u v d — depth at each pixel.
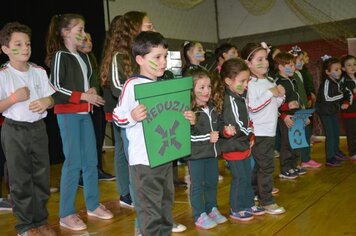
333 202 3.20
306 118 3.96
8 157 2.53
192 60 4.23
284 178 4.15
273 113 3.13
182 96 2.11
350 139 5.06
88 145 3.08
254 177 3.37
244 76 2.84
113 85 2.74
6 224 3.12
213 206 2.95
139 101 1.94
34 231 2.58
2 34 2.50
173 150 2.09
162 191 2.10
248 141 2.92
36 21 6.16
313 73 7.70
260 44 3.38
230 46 4.42
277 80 4.12
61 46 3.02
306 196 3.43
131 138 2.10
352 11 7.13
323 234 2.53
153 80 2.11
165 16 7.73
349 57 4.98
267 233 2.61
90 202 3.14
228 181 4.18
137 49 2.08
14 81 2.52
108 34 3.02
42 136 2.62
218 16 8.87
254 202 3.05
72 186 2.95
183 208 3.28
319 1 7.34
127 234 2.73
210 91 2.82
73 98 2.88
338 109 4.84
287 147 4.12
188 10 8.15
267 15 8.23
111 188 4.19
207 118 2.79
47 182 2.67
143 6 7.43
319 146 6.23
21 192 2.54
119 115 2.07
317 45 7.71
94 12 6.74
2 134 2.56
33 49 6.13
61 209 2.94
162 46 2.05
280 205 3.21
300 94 4.80
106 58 2.96
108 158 6.34
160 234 2.09
